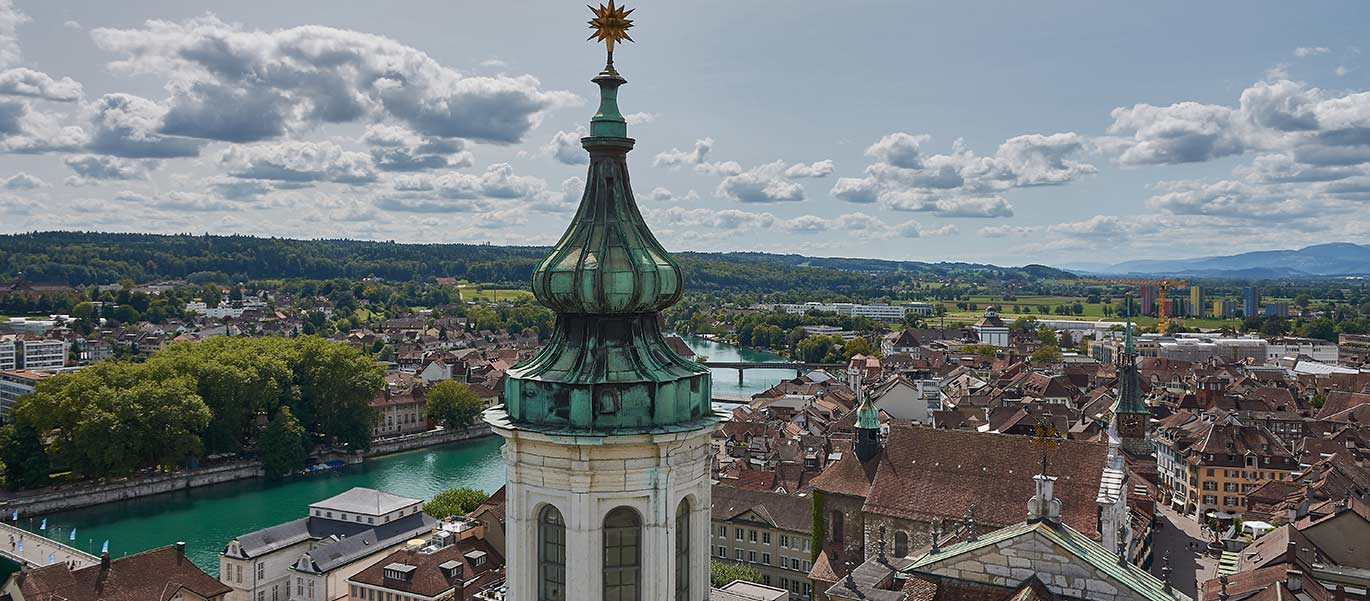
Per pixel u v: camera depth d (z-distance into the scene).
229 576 149.25
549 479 23.56
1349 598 103.56
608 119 23.86
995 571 45.75
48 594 119.06
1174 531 179.25
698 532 24.78
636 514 23.75
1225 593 63.78
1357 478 165.12
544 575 24.39
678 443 23.48
